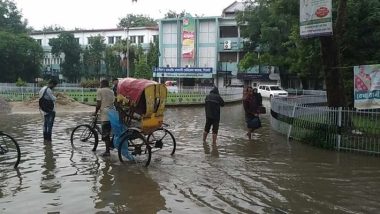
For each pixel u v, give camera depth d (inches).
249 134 564.4
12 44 2311.8
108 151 423.8
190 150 470.3
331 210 265.9
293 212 261.6
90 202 275.9
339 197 293.0
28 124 696.4
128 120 407.5
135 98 406.6
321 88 1818.4
